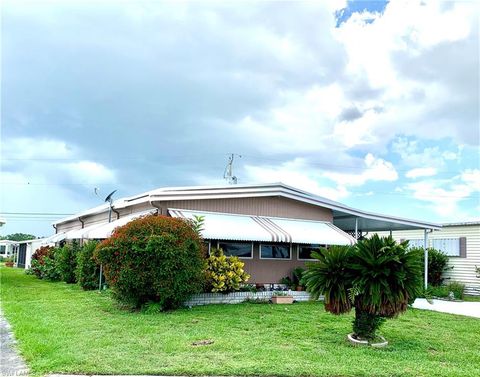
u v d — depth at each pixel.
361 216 24.11
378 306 10.98
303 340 11.34
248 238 18.81
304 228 21.89
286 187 22.44
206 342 10.65
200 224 17.45
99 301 17.38
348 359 9.48
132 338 10.85
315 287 11.64
